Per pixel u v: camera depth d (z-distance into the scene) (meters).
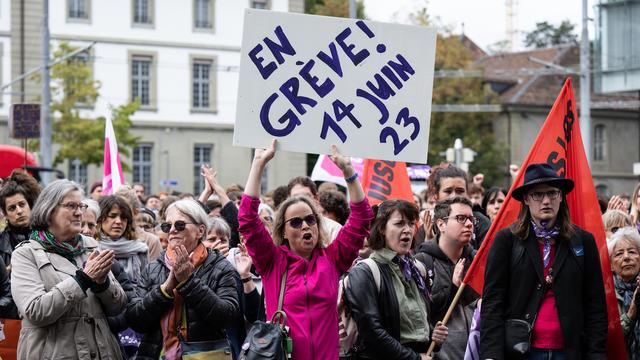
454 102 91.31
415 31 11.09
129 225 14.51
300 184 15.84
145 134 84.69
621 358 11.44
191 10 86.19
